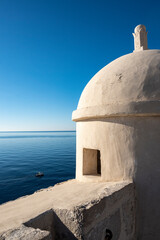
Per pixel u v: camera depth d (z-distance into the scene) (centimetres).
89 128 383
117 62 405
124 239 274
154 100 302
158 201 301
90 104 378
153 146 309
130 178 317
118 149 330
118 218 266
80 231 202
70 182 439
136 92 324
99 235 225
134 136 318
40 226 212
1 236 172
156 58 357
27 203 284
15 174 2414
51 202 262
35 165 2998
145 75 331
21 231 178
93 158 445
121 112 316
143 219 304
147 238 299
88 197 258
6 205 293
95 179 373
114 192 262
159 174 304
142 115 310
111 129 339
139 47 479
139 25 488
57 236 226
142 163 312
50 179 2175
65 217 219
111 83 356
